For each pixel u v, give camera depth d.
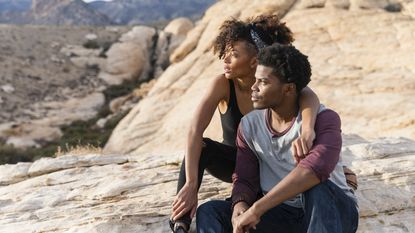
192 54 29.75
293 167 3.35
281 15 26.72
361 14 24.45
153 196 4.81
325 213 3.08
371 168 5.09
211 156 3.93
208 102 3.83
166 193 4.84
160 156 6.10
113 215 4.41
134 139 25.00
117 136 26.55
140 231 4.29
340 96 19.28
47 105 41.66
